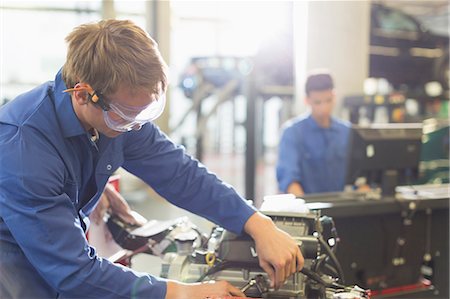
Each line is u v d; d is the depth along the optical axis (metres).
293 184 2.64
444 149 4.41
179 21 5.93
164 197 1.45
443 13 7.67
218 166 6.77
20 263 1.17
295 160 2.71
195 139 5.29
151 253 1.54
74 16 5.43
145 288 1.05
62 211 1.06
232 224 1.31
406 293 1.93
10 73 5.52
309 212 1.38
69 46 1.08
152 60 1.04
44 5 5.34
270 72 4.53
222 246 1.28
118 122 1.09
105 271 1.05
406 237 1.98
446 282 2.04
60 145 1.14
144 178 1.44
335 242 1.45
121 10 5.52
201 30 6.02
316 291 1.24
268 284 1.20
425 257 2.04
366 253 1.91
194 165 1.43
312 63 4.32
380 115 4.62
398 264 1.99
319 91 2.72
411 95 5.39
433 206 1.98
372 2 5.38
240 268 1.26
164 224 1.60
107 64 1.01
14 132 1.09
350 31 4.34
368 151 2.04
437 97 5.50
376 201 1.90
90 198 1.31
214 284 1.10
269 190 5.66
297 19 4.31
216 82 5.02
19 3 5.30
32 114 1.11
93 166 1.27
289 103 5.08
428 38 5.50
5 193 1.05
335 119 2.91
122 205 1.64
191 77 5.02
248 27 4.36
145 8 5.50
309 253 1.24
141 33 1.07
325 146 2.80
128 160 1.42
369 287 1.93
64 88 1.14
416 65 5.55
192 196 1.40
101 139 1.26
